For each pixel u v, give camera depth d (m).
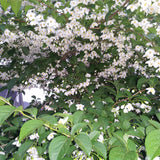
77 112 1.17
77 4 2.20
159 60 1.77
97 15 2.43
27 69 2.79
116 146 1.08
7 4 1.40
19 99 4.57
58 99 2.58
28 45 2.92
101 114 1.58
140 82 1.83
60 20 2.30
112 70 2.96
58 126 0.92
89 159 1.13
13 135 1.74
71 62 2.82
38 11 2.25
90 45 2.71
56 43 2.73
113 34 2.44
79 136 0.87
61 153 0.81
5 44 2.84
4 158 1.19
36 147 1.16
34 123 0.82
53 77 2.93
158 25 2.15
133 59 2.95
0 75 3.20
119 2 2.19
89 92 2.45
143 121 1.40
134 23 2.00
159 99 2.44
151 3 1.91
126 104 1.82
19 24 2.46
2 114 0.85
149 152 0.75
